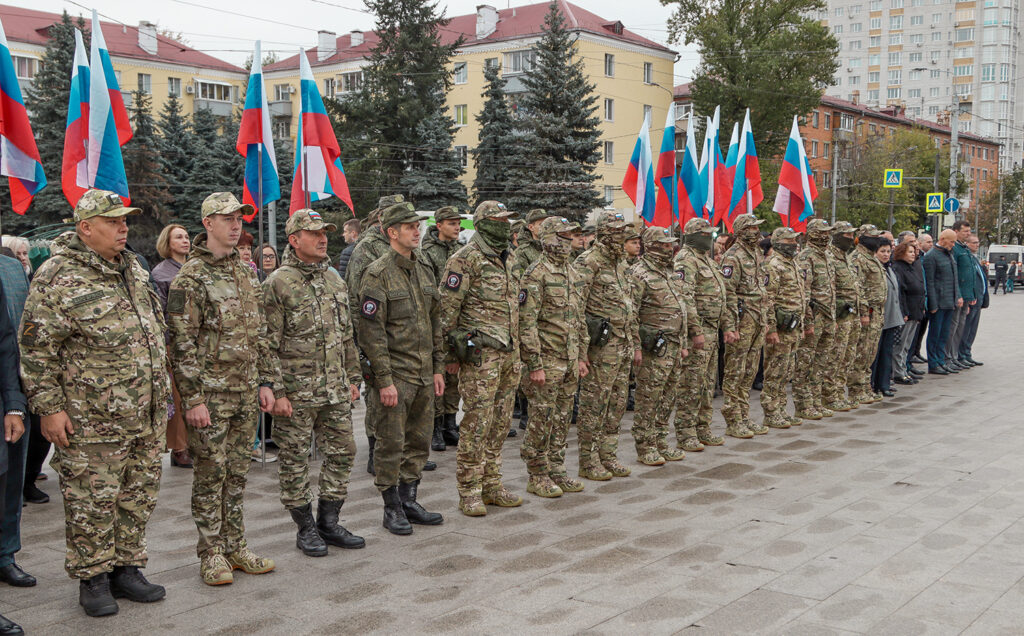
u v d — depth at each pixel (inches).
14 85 255.3
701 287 302.5
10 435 159.8
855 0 4234.7
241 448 183.5
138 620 160.1
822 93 1614.2
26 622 159.6
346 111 1400.1
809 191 469.1
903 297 450.3
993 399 410.9
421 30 1440.7
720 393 442.6
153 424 167.2
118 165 267.3
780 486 254.5
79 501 158.9
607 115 1809.8
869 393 405.1
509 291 229.8
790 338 340.8
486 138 1390.3
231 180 1257.4
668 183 427.2
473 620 157.9
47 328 153.0
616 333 261.4
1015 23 4040.4
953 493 244.2
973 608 161.0
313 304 192.7
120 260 166.9
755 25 1620.3
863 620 155.7
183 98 1968.5
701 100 1643.7
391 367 210.7
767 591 170.7
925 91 4126.5
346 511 235.0
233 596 172.1
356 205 1398.9
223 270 178.9
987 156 3412.9
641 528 215.0
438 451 310.2
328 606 166.1
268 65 2169.0
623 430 351.6
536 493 249.4
